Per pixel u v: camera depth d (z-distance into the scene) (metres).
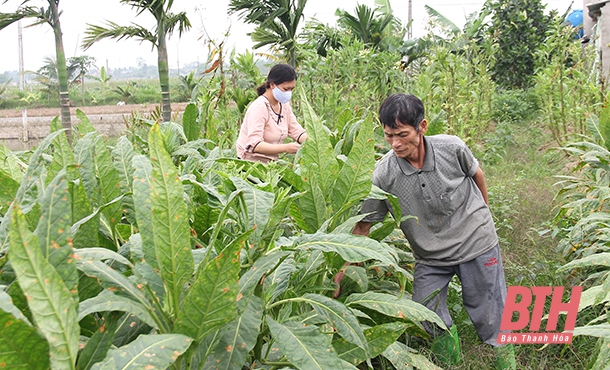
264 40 12.51
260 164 3.14
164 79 10.61
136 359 1.45
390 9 14.59
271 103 4.76
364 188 2.62
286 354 1.87
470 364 3.25
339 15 14.14
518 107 14.09
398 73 9.79
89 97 35.91
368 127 2.56
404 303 2.50
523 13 16.20
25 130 15.94
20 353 1.35
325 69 9.12
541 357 3.34
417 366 2.90
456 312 3.90
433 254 3.26
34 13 10.66
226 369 1.81
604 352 2.50
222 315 1.67
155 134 1.62
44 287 1.29
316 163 2.65
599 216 3.77
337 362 1.87
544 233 5.14
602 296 2.57
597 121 5.06
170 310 1.75
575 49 9.27
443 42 10.11
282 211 2.10
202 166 4.03
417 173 3.12
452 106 8.48
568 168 8.06
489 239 3.23
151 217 1.74
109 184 2.46
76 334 1.37
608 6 10.68
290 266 2.40
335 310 2.09
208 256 1.81
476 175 3.31
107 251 1.78
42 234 1.50
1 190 2.23
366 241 2.09
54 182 1.56
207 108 6.21
